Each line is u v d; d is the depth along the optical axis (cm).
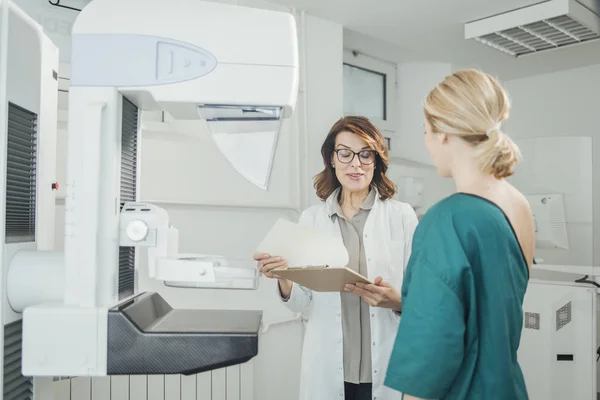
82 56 85
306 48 234
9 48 91
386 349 139
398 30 258
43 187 112
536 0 221
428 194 304
